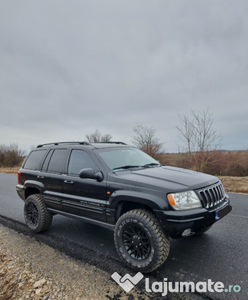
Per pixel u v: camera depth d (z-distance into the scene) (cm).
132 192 295
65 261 321
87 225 484
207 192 297
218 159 1505
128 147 448
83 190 361
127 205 326
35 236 423
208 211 281
